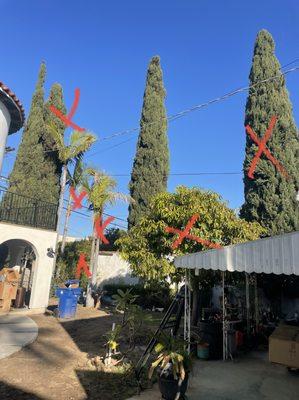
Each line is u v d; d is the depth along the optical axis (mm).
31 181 22344
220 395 6008
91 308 16922
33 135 23312
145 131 23234
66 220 22594
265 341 10219
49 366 7246
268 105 17250
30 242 15055
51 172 23109
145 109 23828
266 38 18438
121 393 5910
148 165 22578
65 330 11359
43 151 23250
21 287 15297
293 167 16312
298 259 4914
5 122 14547
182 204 12336
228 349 8578
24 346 8797
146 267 12594
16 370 6859
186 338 8453
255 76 18125
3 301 14000
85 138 19406
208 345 8508
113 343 7625
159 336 6188
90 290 17750
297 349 7402
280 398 5918
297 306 12898
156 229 12391
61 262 21594
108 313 15281
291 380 6883
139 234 13078
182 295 9180
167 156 23297
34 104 24203
